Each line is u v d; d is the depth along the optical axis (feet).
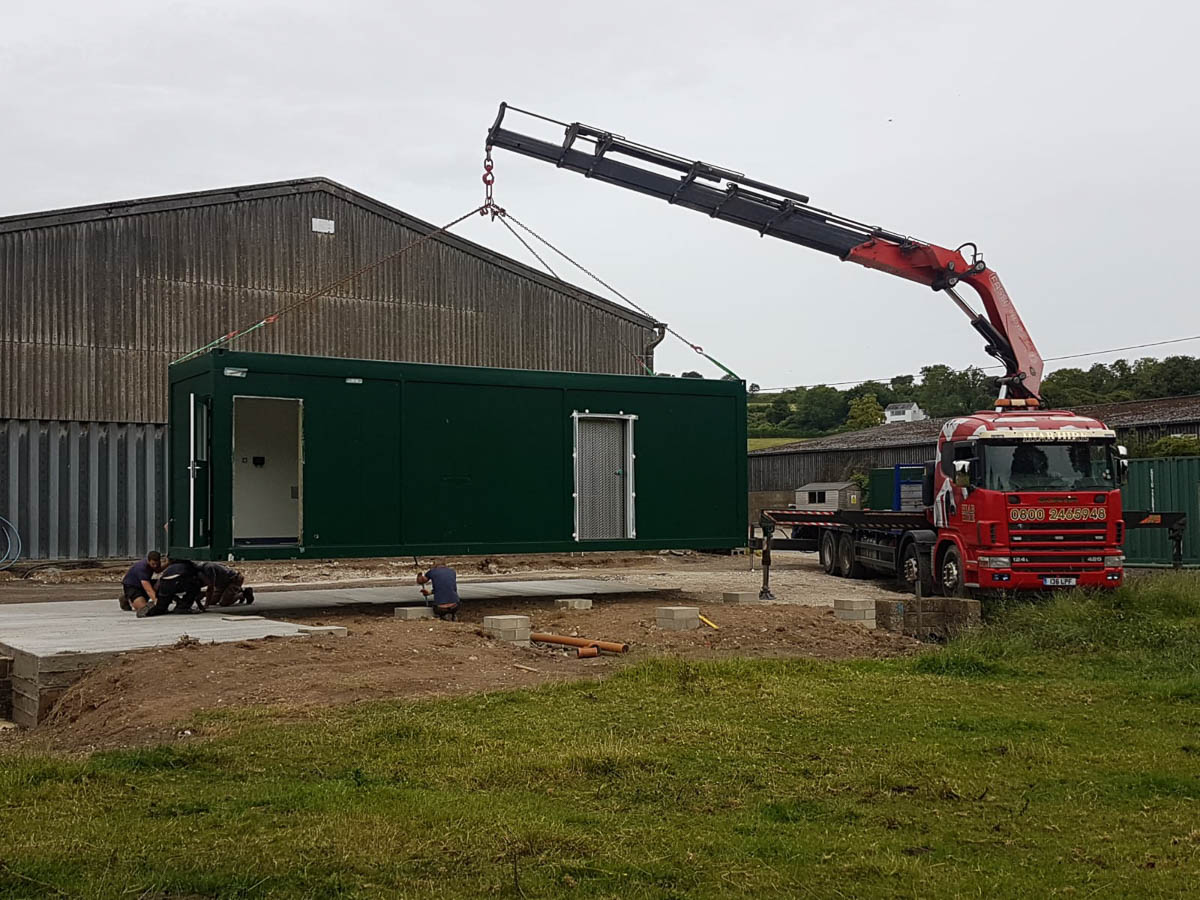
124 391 82.17
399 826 17.79
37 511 78.89
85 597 62.95
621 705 27.73
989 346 60.95
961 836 17.85
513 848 16.80
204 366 47.24
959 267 60.18
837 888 15.51
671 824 18.38
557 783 20.70
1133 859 16.78
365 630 39.70
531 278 97.91
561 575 79.82
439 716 26.21
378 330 91.40
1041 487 50.26
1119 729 25.75
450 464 50.72
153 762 21.84
